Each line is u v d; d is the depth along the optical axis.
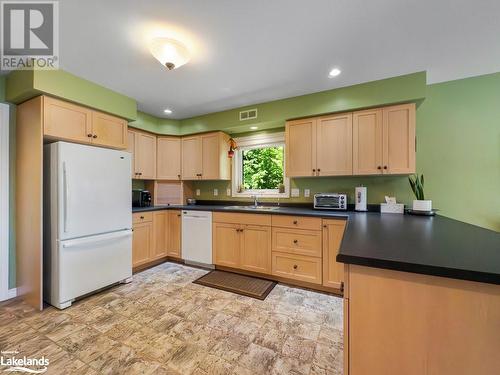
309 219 2.45
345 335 0.85
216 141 3.45
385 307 0.79
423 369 0.74
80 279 2.18
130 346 1.55
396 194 2.66
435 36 1.70
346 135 2.55
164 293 2.36
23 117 2.21
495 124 2.30
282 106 2.85
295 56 1.94
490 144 2.31
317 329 1.75
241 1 1.36
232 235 2.90
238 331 1.72
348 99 2.49
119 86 2.49
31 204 2.12
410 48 1.84
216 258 3.00
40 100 2.04
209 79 2.34
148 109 3.21
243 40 1.73
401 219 1.95
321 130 2.68
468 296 0.69
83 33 1.65
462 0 1.36
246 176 3.72
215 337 1.65
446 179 2.45
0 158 2.20
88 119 2.38
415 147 2.37
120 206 2.58
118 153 2.58
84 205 2.23
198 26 1.58
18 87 2.07
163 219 3.36
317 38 1.71
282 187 3.34
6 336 1.66
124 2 1.36
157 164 3.57
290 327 1.78
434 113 2.49
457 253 0.84
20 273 2.25
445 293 0.72
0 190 2.21
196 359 1.44
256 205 3.32
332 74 2.25
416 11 1.45
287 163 2.86
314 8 1.42
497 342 0.66
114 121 2.64
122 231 2.58
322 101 2.62
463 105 2.39
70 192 2.12
